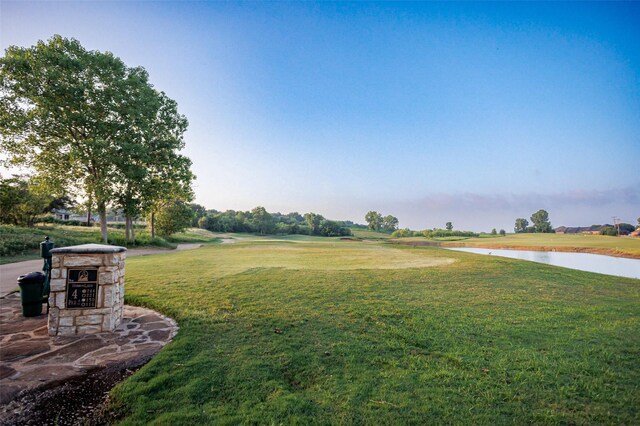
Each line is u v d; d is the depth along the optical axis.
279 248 25.17
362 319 6.11
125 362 4.28
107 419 3.08
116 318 5.77
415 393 3.54
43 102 20.73
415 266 13.31
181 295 7.83
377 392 3.55
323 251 21.92
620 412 3.22
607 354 4.55
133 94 25.05
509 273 11.73
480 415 3.14
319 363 4.25
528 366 4.17
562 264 23.78
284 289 8.58
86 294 5.41
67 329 5.31
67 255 5.37
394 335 5.27
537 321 6.08
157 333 5.40
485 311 6.71
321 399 3.43
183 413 3.12
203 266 13.10
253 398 3.42
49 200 33.78
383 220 134.88
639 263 24.45
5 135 22.12
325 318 6.15
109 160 23.12
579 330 5.60
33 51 21.70
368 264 13.98
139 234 36.75
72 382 3.74
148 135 26.14
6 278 10.92
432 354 4.56
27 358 4.37
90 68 23.02
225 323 5.78
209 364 4.14
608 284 10.46
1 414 3.11
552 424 3.03
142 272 11.38
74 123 22.36
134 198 27.31
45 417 3.09
